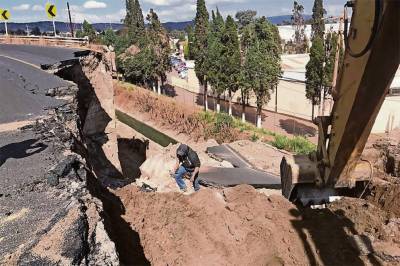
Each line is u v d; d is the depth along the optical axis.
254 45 36.25
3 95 11.22
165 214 8.15
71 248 4.01
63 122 9.45
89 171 7.86
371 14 4.96
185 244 7.42
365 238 7.11
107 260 4.25
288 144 26.56
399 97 32.25
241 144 23.05
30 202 4.96
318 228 7.58
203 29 47.03
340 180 7.20
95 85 19.53
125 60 62.38
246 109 48.34
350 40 5.56
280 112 45.00
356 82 5.56
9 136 7.86
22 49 24.75
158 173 14.76
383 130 32.84
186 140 37.34
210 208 8.22
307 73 35.88
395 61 4.88
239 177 14.61
